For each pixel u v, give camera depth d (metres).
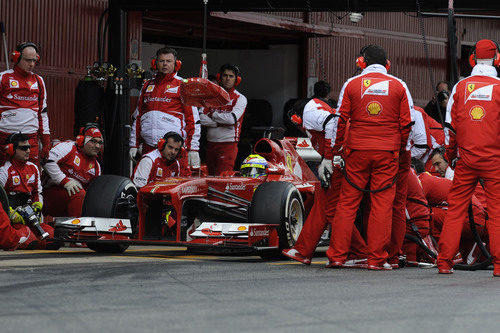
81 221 13.96
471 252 15.30
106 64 22.30
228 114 20.31
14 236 14.42
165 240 13.63
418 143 16.50
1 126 17.22
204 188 14.25
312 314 7.82
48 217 19.12
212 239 13.35
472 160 12.30
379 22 32.84
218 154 20.62
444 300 9.07
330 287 10.02
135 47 25.59
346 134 13.16
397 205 13.21
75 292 8.98
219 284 10.01
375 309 8.25
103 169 21.70
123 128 21.62
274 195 14.04
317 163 17.78
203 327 6.99
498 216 12.30
